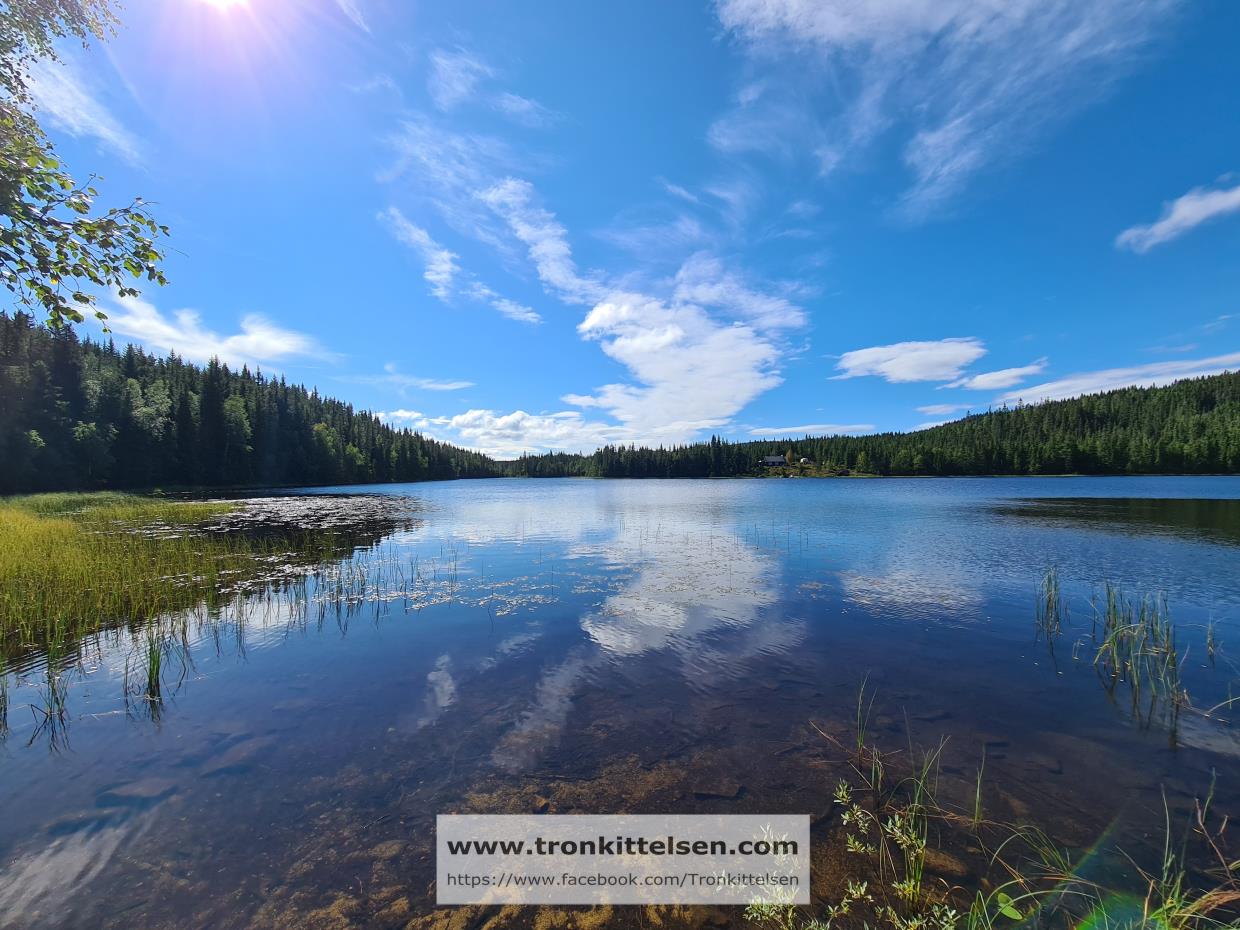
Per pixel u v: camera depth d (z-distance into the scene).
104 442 58.91
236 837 4.75
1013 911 3.93
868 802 5.30
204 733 6.64
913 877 4.23
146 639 10.27
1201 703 7.59
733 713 7.27
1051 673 8.70
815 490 72.19
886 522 31.14
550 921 3.91
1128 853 4.55
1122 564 17.89
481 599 13.58
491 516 36.88
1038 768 5.91
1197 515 32.47
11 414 50.84
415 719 7.06
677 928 3.85
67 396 60.22
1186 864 4.38
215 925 3.83
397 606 12.89
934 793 5.44
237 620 11.70
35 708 7.31
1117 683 8.27
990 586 14.92
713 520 33.31
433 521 33.31
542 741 6.50
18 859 4.43
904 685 8.20
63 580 13.18
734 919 3.94
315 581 15.52
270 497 58.41
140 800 5.26
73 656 9.34
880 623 11.45
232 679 8.40
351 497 60.38
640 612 12.34
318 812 5.11
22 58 7.73
